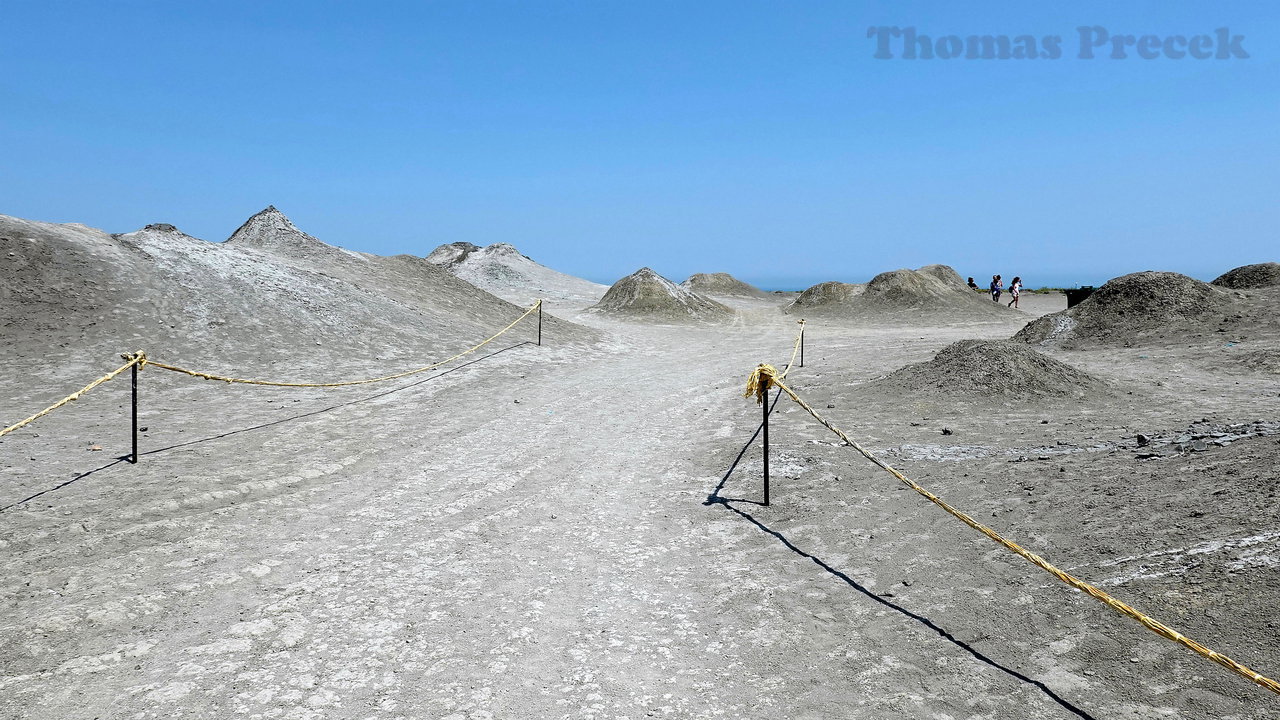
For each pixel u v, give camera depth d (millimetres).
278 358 15344
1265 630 4008
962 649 4477
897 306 36531
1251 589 4402
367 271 25938
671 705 4074
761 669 4430
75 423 10344
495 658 4586
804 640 4750
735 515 7266
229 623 4969
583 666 4504
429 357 17234
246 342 15812
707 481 8484
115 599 5203
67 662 4414
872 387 13516
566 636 4891
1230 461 6547
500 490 8203
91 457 8664
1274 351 14891
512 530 6961
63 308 14992
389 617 5125
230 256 20141
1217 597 4434
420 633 4902
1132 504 6152
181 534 6527
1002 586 5223
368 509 7469
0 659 4414
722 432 11008
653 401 13898
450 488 8258
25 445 9039
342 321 18516
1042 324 21625
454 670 4434
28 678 4230
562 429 11367
